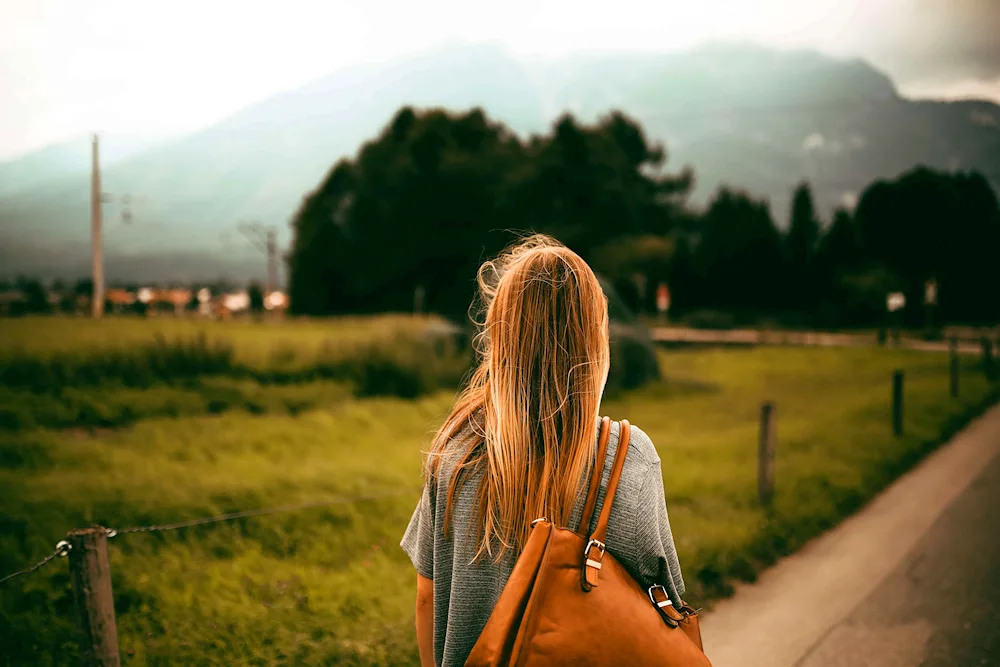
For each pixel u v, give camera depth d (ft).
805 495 23.06
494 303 4.35
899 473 27.61
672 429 40.37
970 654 12.83
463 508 4.17
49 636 12.91
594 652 3.53
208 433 33.12
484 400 4.38
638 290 140.15
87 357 44.80
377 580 15.90
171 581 15.39
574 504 4.00
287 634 12.93
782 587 16.19
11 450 27.43
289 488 23.00
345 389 47.32
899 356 94.58
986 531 19.93
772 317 225.76
